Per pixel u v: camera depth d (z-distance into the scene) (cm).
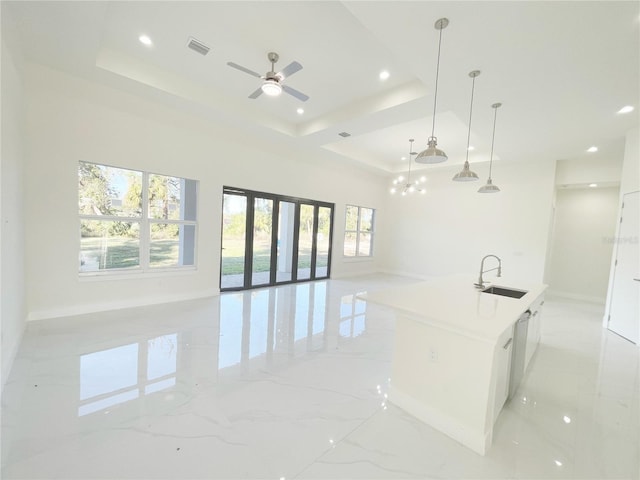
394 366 225
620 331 411
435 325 201
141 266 445
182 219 488
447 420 193
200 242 504
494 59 274
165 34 304
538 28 230
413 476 160
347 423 201
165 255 474
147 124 424
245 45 315
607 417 221
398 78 366
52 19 256
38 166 344
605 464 174
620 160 555
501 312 202
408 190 635
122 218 420
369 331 388
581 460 177
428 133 557
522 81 310
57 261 365
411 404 213
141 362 274
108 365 264
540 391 256
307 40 302
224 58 344
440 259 788
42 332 325
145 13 272
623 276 415
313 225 714
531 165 639
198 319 399
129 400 216
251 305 485
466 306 215
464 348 186
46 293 360
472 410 182
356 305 513
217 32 296
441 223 786
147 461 161
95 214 398
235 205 559
